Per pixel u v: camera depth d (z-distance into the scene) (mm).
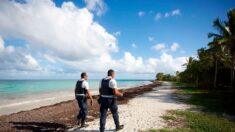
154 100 19578
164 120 9953
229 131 8250
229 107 14766
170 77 137375
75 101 20953
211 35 35125
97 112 13359
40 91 39688
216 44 34594
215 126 8883
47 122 10141
